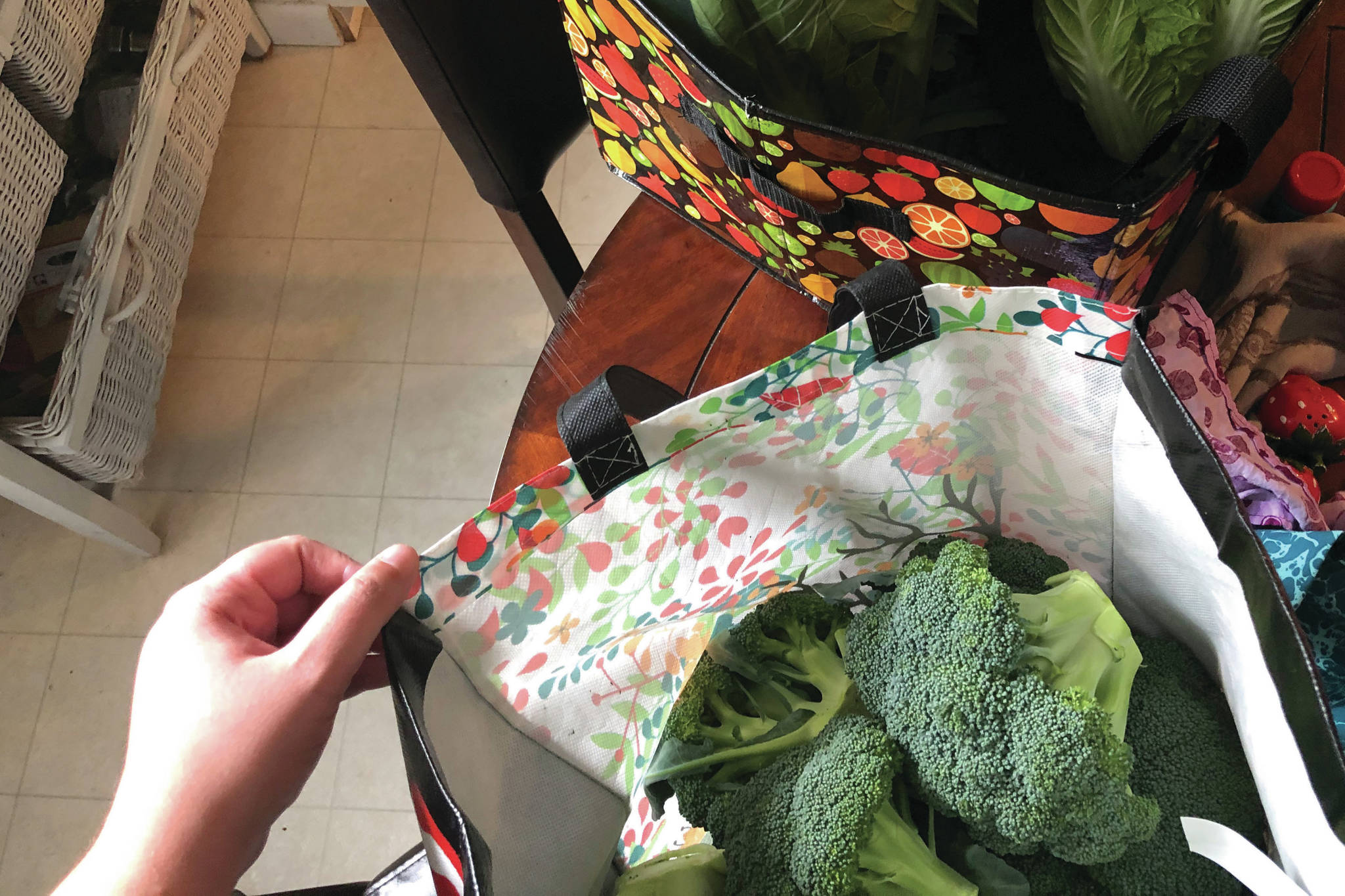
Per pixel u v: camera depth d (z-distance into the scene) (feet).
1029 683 1.86
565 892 2.14
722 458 1.90
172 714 1.68
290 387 5.26
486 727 1.95
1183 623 2.10
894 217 2.07
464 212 5.53
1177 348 2.39
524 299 5.34
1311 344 2.52
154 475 5.13
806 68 2.12
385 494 5.05
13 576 4.99
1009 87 2.31
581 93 3.00
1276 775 1.66
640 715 2.28
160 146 4.58
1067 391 1.92
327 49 5.89
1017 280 2.16
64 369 4.00
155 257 4.73
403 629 1.75
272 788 1.71
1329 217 2.42
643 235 2.85
